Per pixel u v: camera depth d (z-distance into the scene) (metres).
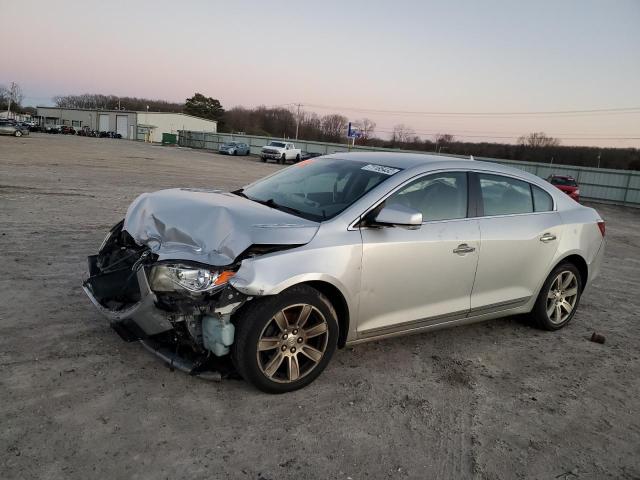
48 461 2.55
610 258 10.05
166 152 44.69
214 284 3.06
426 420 3.29
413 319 4.00
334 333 3.54
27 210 9.09
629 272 8.66
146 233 3.58
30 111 127.88
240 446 2.83
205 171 25.00
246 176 24.05
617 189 35.03
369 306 3.71
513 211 4.68
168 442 2.80
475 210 4.36
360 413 3.29
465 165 4.44
